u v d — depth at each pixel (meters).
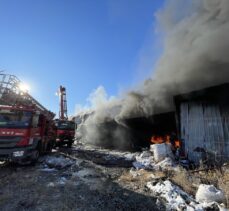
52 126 13.50
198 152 9.38
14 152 7.36
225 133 8.44
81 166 8.55
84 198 4.66
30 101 10.70
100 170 7.96
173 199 4.55
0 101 9.49
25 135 7.67
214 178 6.08
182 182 5.81
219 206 3.97
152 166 8.78
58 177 6.54
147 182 6.07
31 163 8.38
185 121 10.38
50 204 4.23
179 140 10.72
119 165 9.37
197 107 9.83
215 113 8.96
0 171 7.20
